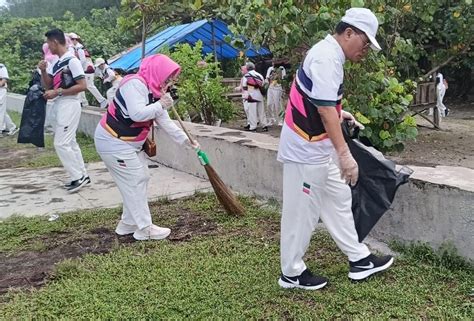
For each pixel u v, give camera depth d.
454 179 3.87
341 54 3.14
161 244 4.51
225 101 10.45
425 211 3.89
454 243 3.70
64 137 6.26
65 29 22.88
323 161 3.28
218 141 6.22
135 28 10.11
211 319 3.15
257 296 3.43
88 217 5.30
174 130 4.70
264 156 5.50
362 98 5.85
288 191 3.36
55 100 6.33
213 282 3.65
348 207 3.53
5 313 3.37
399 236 4.14
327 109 3.06
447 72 18.05
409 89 7.00
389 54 6.88
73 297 3.54
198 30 16.23
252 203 5.45
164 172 7.20
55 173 7.54
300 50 6.61
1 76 11.52
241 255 4.09
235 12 6.51
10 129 11.79
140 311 3.30
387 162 3.52
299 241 3.41
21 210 5.74
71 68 6.19
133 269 3.96
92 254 4.34
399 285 3.46
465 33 9.76
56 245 4.62
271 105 12.46
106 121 4.47
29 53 22.64
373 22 3.12
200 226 4.90
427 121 12.82
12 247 4.61
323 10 5.45
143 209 4.62
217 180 4.96
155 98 4.44
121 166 4.49
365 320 3.05
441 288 3.39
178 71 4.46
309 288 3.48
